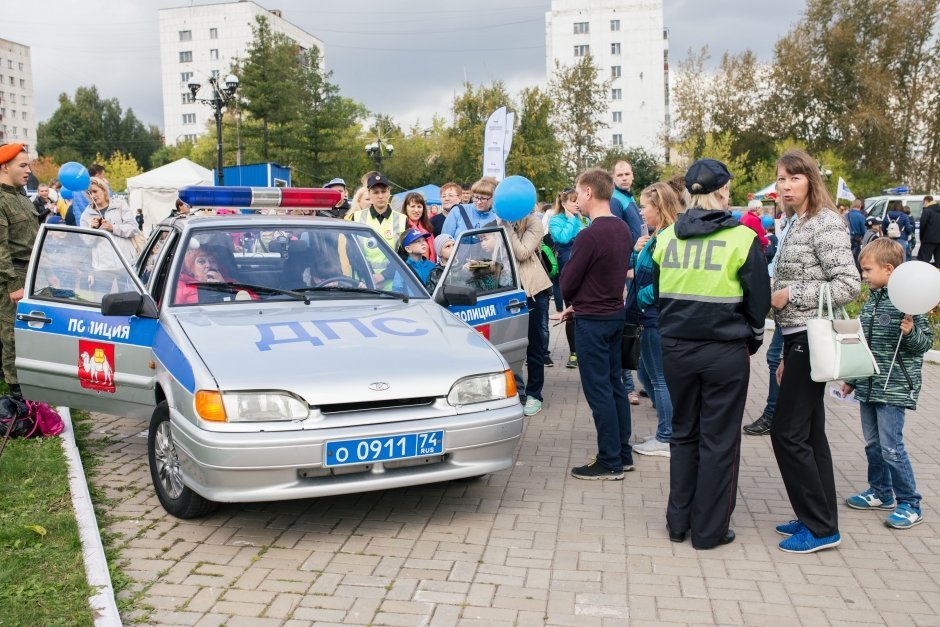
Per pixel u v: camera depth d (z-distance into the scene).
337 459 4.15
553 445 6.40
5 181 6.66
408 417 4.33
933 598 3.80
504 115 11.51
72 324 5.55
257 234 5.63
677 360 4.38
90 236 5.59
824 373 4.07
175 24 102.12
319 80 49.75
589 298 5.34
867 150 48.88
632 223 7.84
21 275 6.64
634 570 4.10
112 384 5.34
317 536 4.50
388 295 5.57
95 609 3.51
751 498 5.22
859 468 5.82
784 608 3.70
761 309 4.24
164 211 25.06
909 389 4.68
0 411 6.04
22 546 4.20
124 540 4.41
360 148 61.03
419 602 3.72
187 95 102.75
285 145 47.59
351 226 5.99
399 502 5.05
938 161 48.19
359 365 4.40
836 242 4.20
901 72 49.66
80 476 5.22
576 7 85.06
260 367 4.28
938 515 4.88
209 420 4.11
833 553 4.34
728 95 53.41
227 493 4.11
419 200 8.12
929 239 18.28
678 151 53.59
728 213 4.32
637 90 84.56
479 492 5.26
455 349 4.77
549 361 9.71
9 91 129.62
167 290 5.19
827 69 51.19
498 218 7.39
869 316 4.77
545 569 4.10
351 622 3.53
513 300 6.73
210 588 3.85
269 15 102.75
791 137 50.78
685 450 4.48
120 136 109.88
